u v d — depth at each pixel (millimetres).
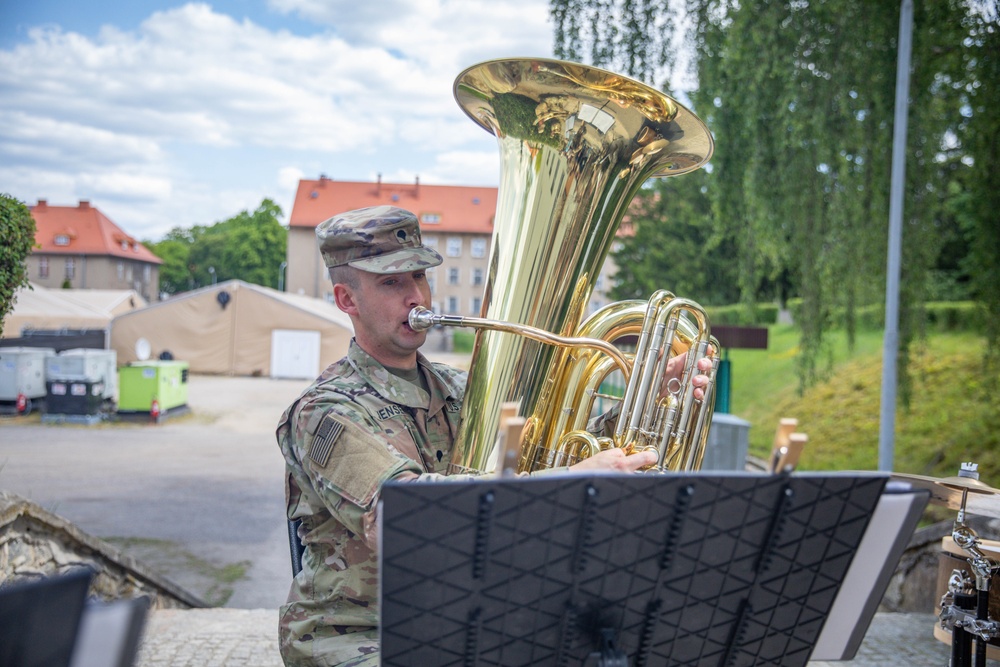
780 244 8641
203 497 9305
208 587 5918
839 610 1443
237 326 27281
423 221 57531
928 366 13453
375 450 1719
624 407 1818
